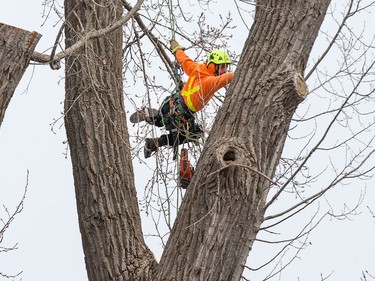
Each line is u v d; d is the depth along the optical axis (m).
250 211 13.79
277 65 14.15
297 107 14.30
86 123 15.87
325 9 14.52
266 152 13.88
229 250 13.74
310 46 14.40
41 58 14.27
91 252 15.47
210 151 13.88
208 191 13.81
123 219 15.57
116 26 15.23
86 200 15.62
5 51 12.75
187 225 13.97
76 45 14.79
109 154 15.84
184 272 13.73
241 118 13.96
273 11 14.51
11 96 12.84
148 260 15.38
